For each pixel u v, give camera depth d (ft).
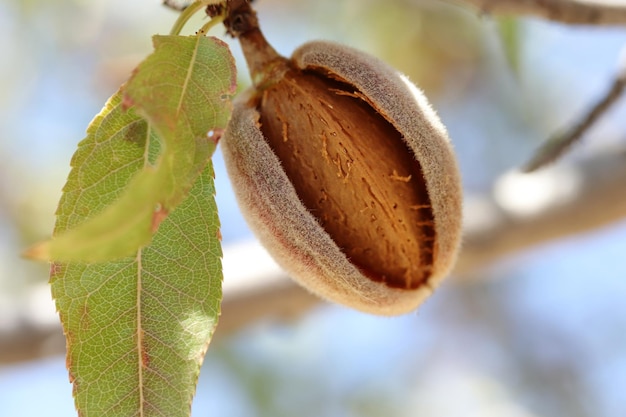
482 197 1.18
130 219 0.77
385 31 1.35
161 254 0.88
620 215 1.16
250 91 0.91
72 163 0.87
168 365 0.88
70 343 0.88
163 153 0.80
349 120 0.90
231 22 0.91
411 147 0.89
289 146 0.90
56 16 1.44
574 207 1.16
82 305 0.88
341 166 0.89
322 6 1.38
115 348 0.88
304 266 0.88
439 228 0.89
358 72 0.89
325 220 0.90
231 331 1.14
